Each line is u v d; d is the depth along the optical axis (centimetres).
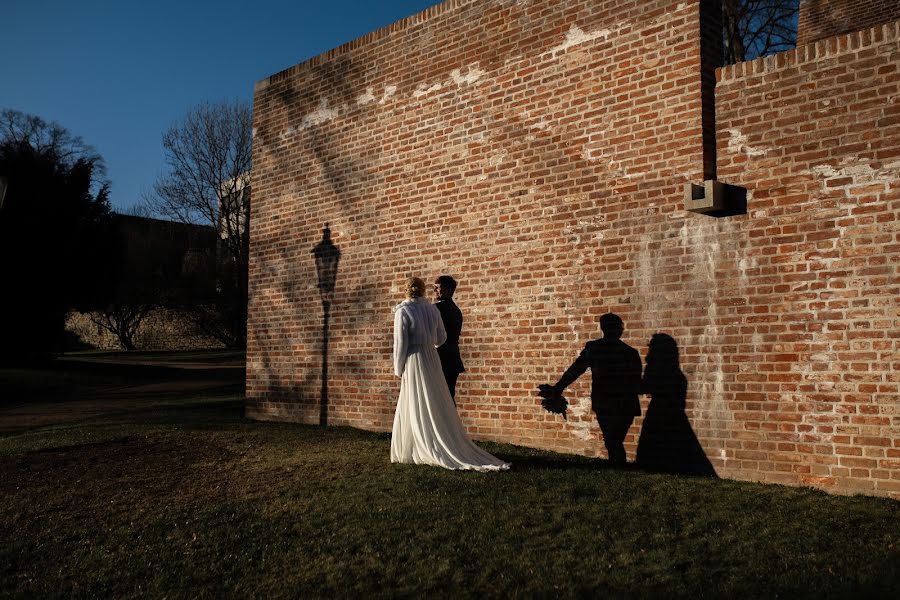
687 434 596
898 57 514
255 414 1022
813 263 542
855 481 513
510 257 733
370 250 879
